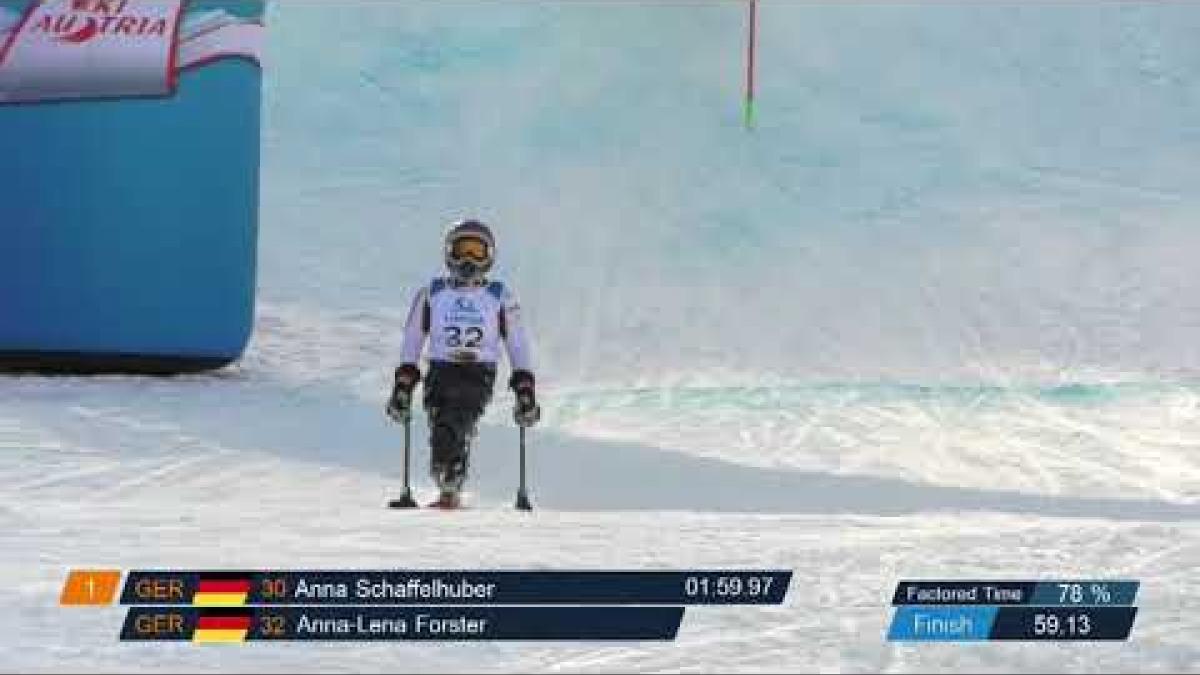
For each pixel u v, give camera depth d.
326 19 130.38
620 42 130.00
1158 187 110.00
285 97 118.44
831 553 15.85
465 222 31.59
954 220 102.75
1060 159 114.56
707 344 80.88
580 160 110.88
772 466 51.81
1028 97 124.69
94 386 65.50
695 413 64.69
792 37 132.75
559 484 45.91
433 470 31.09
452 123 116.00
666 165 110.38
